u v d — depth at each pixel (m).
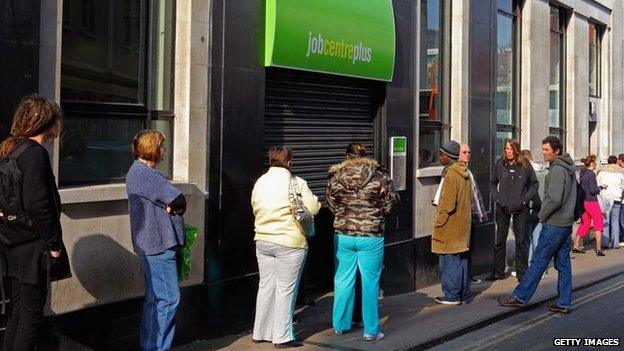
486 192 12.62
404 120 10.34
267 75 8.02
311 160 8.80
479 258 12.20
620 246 15.79
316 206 6.87
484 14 12.68
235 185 7.36
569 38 17.16
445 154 9.22
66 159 6.00
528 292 8.97
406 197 10.41
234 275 7.39
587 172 14.38
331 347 7.00
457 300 9.32
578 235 14.60
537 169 11.34
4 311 4.89
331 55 8.44
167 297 5.98
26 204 4.64
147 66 6.77
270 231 6.83
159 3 6.88
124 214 6.27
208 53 7.07
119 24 6.50
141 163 5.98
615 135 19.94
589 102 18.45
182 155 6.94
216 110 7.16
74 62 6.05
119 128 6.52
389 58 9.61
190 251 6.55
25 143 4.76
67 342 5.80
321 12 8.21
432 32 11.54
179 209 5.97
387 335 7.52
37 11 5.46
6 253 4.80
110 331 6.18
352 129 9.55
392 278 10.12
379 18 9.34
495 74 13.09
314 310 8.63
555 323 8.37
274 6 7.59
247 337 7.31
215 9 7.12
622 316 8.71
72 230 5.79
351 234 7.28
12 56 5.29
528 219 10.98
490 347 7.29
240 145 7.43
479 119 12.50
